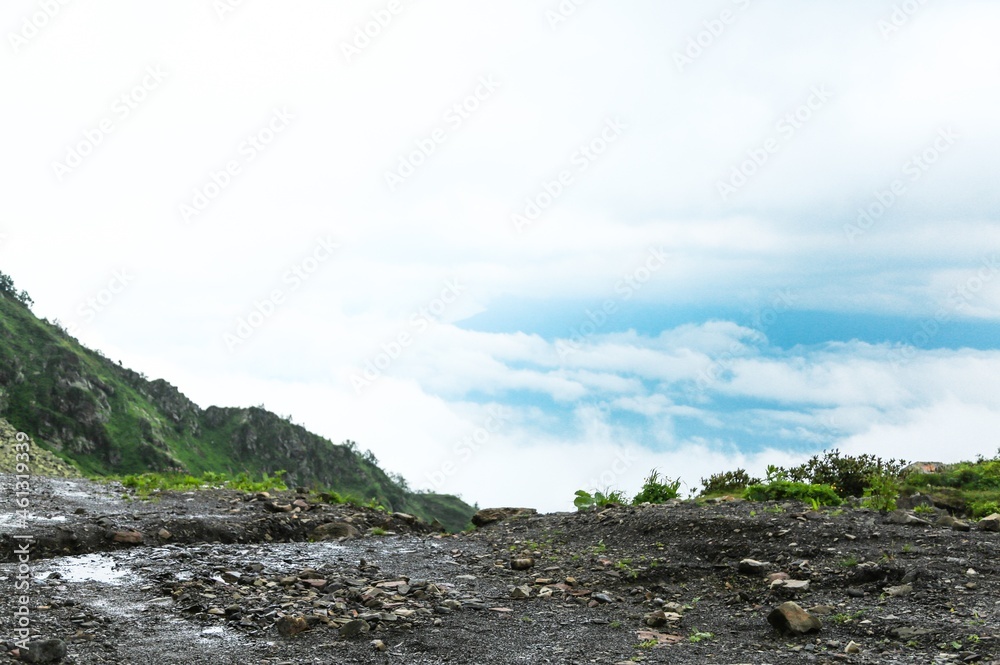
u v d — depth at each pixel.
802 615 7.87
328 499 17.39
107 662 7.07
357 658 7.36
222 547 12.38
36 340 154.38
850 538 10.59
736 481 16.69
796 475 16.98
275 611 8.68
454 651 7.54
